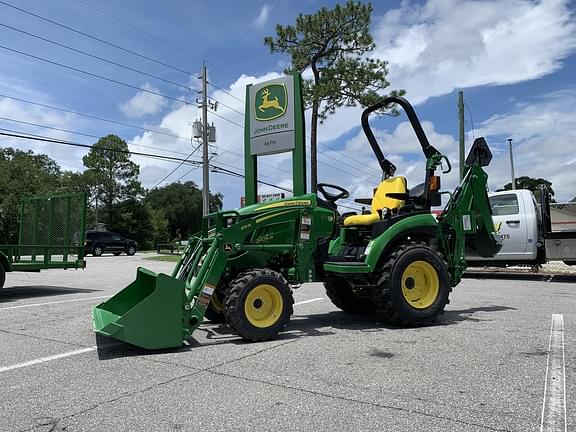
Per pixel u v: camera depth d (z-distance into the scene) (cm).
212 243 554
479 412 330
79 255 1109
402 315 605
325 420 320
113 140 5716
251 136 823
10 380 418
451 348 501
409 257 614
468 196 712
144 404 354
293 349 509
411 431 302
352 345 523
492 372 417
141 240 5938
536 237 1157
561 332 569
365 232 687
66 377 424
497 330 585
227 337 571
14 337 591
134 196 5900
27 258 1019
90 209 5622
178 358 479
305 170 750
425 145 690
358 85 1995
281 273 614
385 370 429
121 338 482
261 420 322
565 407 338
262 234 583
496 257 1199
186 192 7650
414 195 692
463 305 784
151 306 498
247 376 417
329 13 2025
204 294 534
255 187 824
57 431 311
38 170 4597
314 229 618
